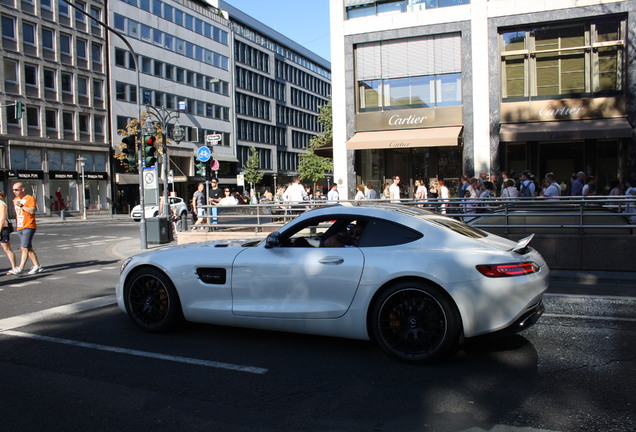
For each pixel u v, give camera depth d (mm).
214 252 5266
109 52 44844
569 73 18562
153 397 3734
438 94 19906
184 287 5242
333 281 4648
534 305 4375
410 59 20172
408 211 5062
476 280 4246
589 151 18516
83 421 3336
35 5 38125
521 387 3867
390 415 3395
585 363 4395
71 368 4387
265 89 69688
